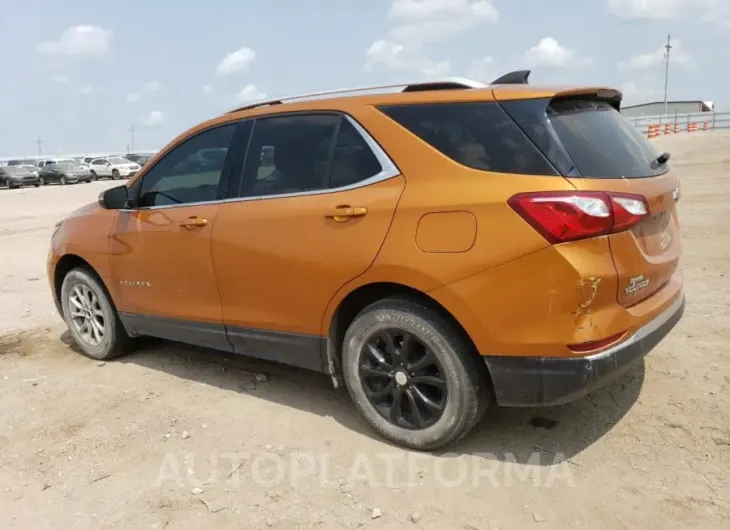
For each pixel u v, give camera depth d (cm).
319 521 293
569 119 319
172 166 443
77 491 327
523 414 381
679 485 303
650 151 364
